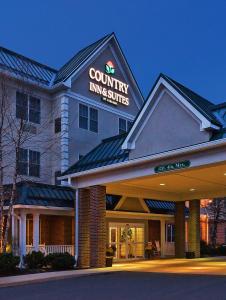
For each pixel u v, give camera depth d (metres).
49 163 29.17
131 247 29.16
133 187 25.58
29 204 22.95
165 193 29.14
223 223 42.59
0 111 25.58
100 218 22.98
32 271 20.75
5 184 25.64
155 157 19.45
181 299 12.55
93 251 22.92
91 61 31.73
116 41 33.53
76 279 18.41
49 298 13.23
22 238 22.84
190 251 30.19
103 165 22.52
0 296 13.91
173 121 19.50
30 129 27.69
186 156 18.83
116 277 18.72
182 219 30.97
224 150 17.52
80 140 30.02
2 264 19.34
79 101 30.41
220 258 29.84
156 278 17.98
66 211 25.20
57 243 25.94
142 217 30.17
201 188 26.69
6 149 26.19
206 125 17.98
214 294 13.40
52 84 30.03
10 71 27.00
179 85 20.03
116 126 33.09
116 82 33.66
